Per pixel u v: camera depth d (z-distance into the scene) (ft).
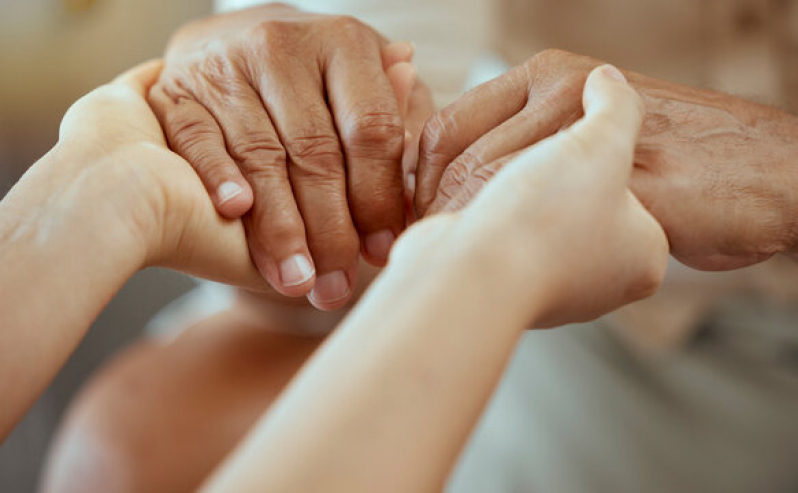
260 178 1.74
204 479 2.31
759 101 2.07
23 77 3.73
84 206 1.59
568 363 2.65
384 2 2.45
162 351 2.56
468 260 1.36
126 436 2.35
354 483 1.15
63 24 3.73
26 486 3.47
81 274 1.57
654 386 2.59
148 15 3.82
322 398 1.25
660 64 3.00
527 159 1.46
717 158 1.74
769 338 2.67
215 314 2.66
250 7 2.08
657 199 1.73
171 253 1.68
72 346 1.56
